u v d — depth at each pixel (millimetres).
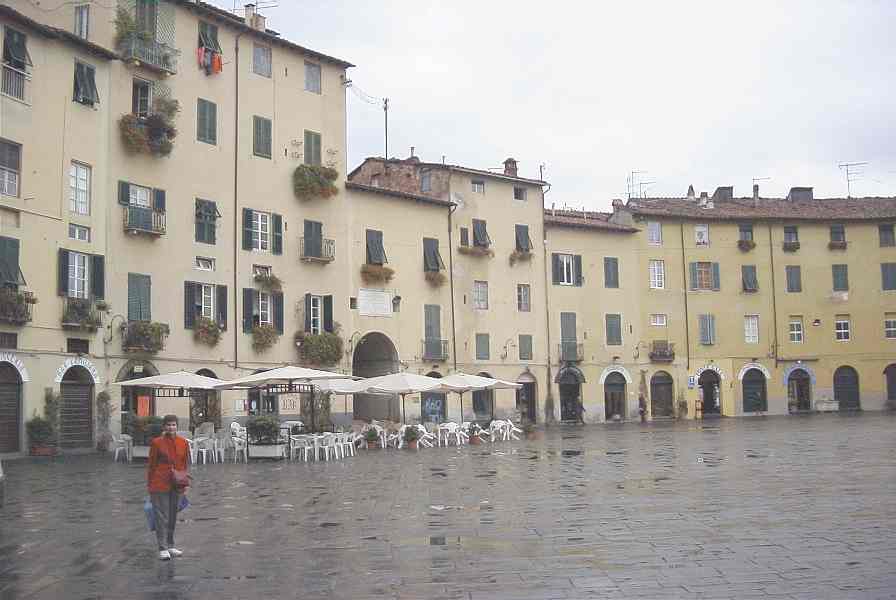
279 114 44562
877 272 65250
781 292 64688
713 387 63750
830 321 65000
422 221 51500
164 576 11195
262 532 14594
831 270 65312
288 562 11945
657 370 61844
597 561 11430
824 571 10539
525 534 13688
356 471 25875
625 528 14016
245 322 41875
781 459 26734
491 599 9555
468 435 40469
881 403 64438
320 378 31172
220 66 41469
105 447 34906
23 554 12867
